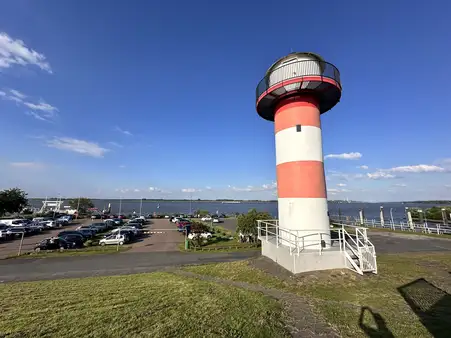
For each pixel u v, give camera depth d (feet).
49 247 73.82
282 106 48.16
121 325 21.48
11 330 20.71
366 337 19.51
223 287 33.09
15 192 179.22
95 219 205.77
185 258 60.39
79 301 27.73
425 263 45.68
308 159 44.50
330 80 43.34
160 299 28.09
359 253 36.91
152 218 237.45
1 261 58.49
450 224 124.88
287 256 38.68
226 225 173.88
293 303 26.73
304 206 43.19
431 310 24.63
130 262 56.44
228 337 19.31
